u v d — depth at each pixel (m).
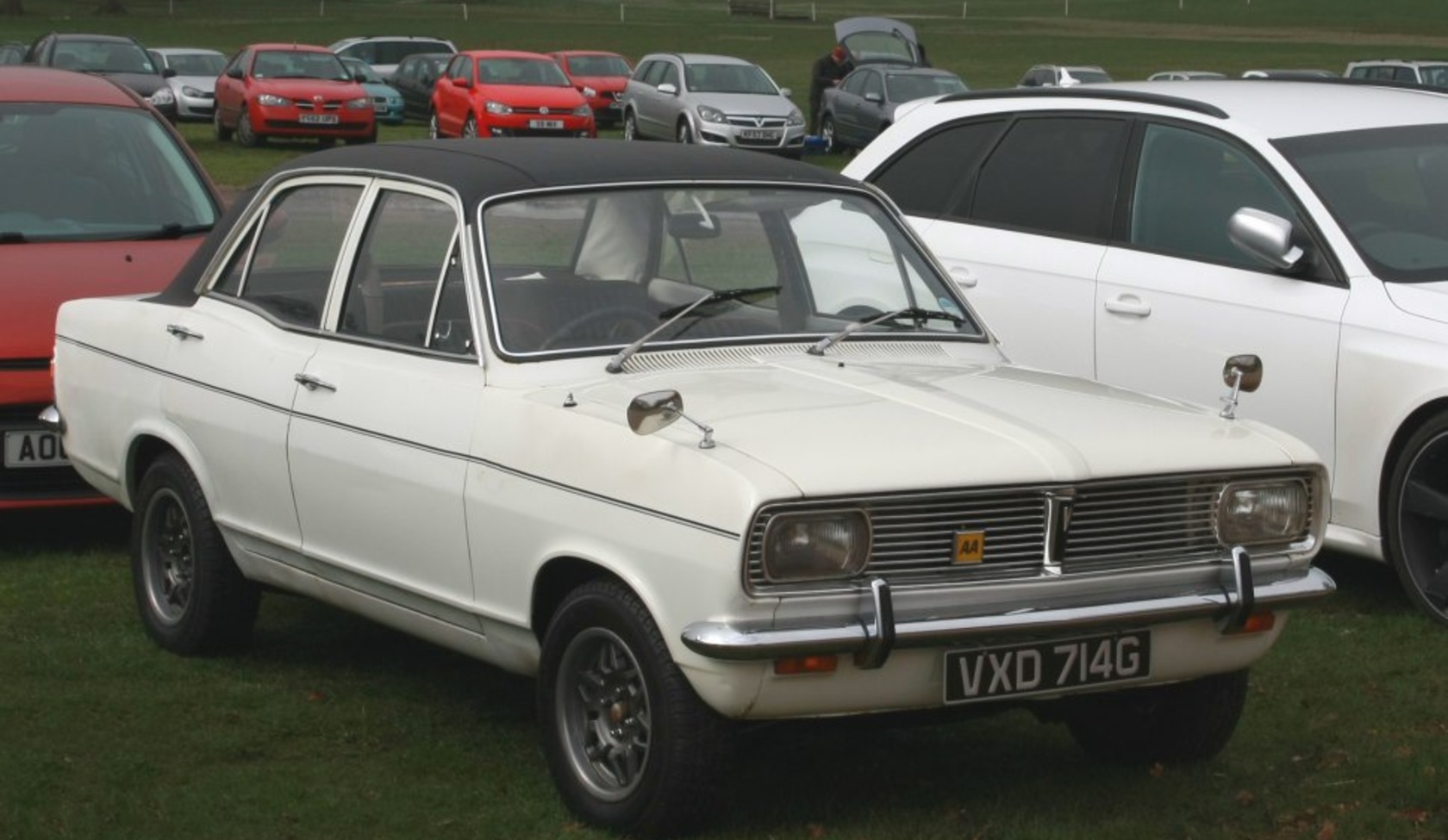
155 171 9.52
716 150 6.29
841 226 6.10
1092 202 8.33
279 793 5.32
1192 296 7.79
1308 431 7.42
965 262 8.67
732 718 4.62
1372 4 97.25
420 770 5.54
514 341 5.41
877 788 5.43
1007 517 4.74
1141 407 5.34
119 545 8.48
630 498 4.73
